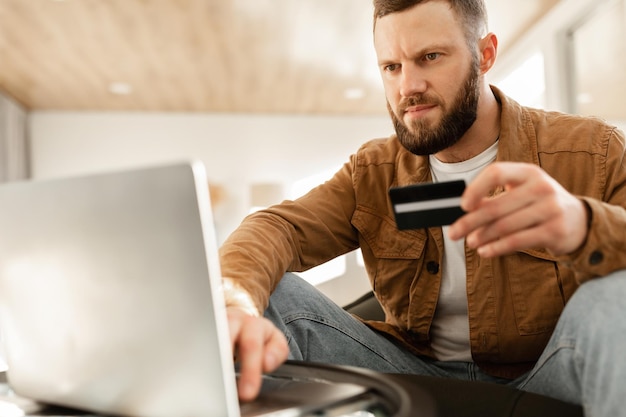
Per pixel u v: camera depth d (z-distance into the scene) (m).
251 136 6.61
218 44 4.50
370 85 5.63
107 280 0.53
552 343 0.74
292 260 1.09
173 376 0.50
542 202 0.60
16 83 5.32
